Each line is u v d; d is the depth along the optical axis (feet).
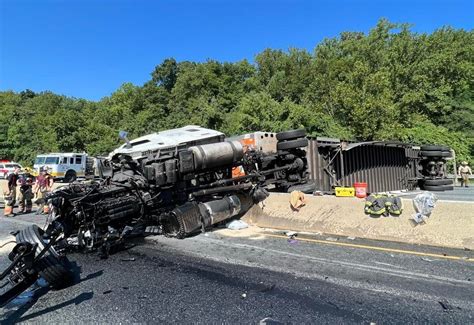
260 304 12.42
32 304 13.21
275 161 31.94
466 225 18.20
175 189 24.08
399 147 56.18
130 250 20.36
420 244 18.99
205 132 27.71
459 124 123.75
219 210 24.26
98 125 171.83
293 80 168.96
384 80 103.50
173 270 16.51
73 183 22.41
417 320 10.95
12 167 116.67
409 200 20.13
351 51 152.25
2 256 20.21
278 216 25.39
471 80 132.57
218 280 14.96
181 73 246.47
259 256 18.28
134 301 13.07
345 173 44.34
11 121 193.16
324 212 23.36
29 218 37.22
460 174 74.23
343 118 107.14
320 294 13.11
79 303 13.08
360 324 10.80
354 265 16.24
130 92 243.81
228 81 199.31
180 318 11.55
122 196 21.44
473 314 11.26
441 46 136.98
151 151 23.75
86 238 19.57
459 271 14.97
